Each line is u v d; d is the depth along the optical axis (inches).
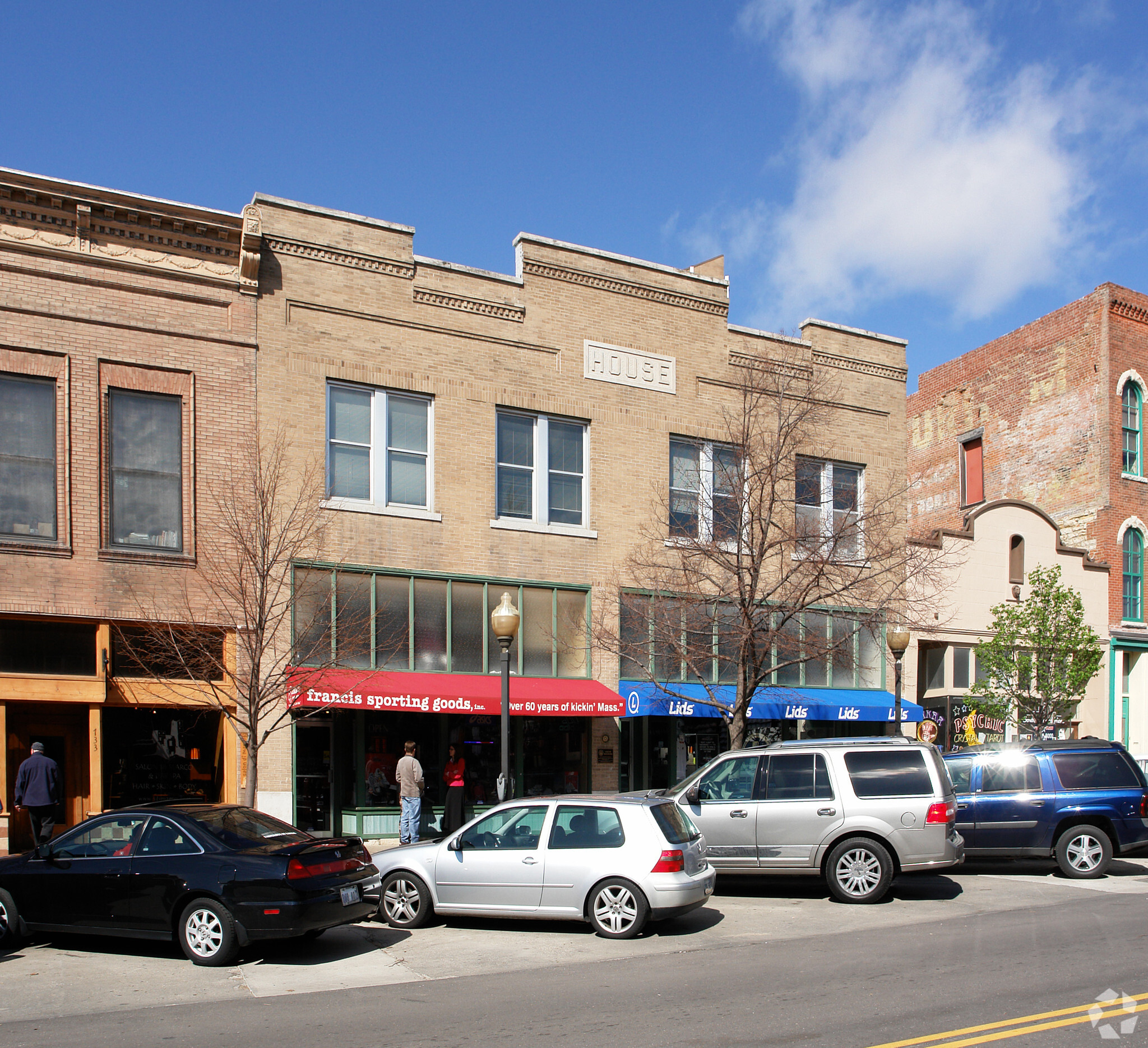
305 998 368.8
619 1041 301.4
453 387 795.4
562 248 848.3
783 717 868.0
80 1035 325.7
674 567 794.8
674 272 897.5
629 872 455.2
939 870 531.8
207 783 695.1
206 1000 368.8
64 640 652.7
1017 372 1390.3
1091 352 1283.2
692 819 554.9
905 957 403.2
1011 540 1058.7
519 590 804.6
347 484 754.8
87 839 444.5
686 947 440.5
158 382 696.4
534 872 468.1
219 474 704.4
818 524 829.8
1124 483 1257.4
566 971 402.0
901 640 808.3
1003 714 935.0
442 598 774.5
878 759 544.7
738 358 922.7
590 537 836.6
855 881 533.3
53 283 671.8
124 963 425.1
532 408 824.9
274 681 658.2
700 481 855.1
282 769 700.7
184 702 672.4
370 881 451.8
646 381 876.0
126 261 690.8
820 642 800.3
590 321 856.9
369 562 745.0
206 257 720.3
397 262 780.6
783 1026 311.6
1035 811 612.4
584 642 827.4
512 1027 320.5
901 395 1008.2
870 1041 293.0
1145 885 586.9
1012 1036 293.4
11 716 654.5
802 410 826.2
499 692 752.3
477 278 812.6
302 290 746.8
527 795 799.7
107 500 674.8
